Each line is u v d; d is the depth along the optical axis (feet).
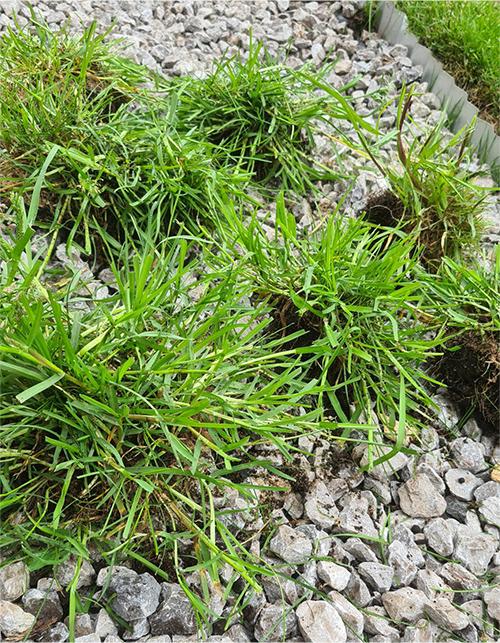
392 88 3.84
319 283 2.39
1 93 2.91
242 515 2.06
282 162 3.25
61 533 1.84
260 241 2.55
